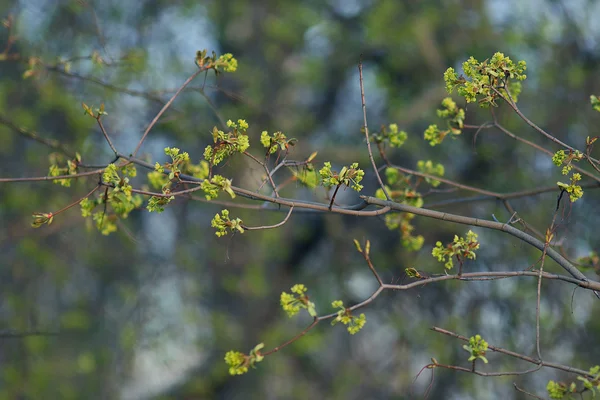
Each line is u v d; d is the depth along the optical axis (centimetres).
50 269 1223
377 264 1294
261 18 1458
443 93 1262
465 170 1239
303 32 1452
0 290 1223
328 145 1338
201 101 1211
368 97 1395
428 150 1249
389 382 1362
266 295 1409
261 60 1441
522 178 1166
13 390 1160
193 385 1381
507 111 1103
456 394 1191
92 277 1359
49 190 1165
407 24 1302
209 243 1379
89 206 489
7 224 1177
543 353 1084
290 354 1367
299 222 1438
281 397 1445
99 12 1198
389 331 1371
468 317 1155
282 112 1389
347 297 1370
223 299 1455
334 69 1430
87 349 1320
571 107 1200
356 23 1455
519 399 1071
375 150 1224
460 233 1175
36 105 1135
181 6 1334
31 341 1171
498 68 448
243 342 1395
